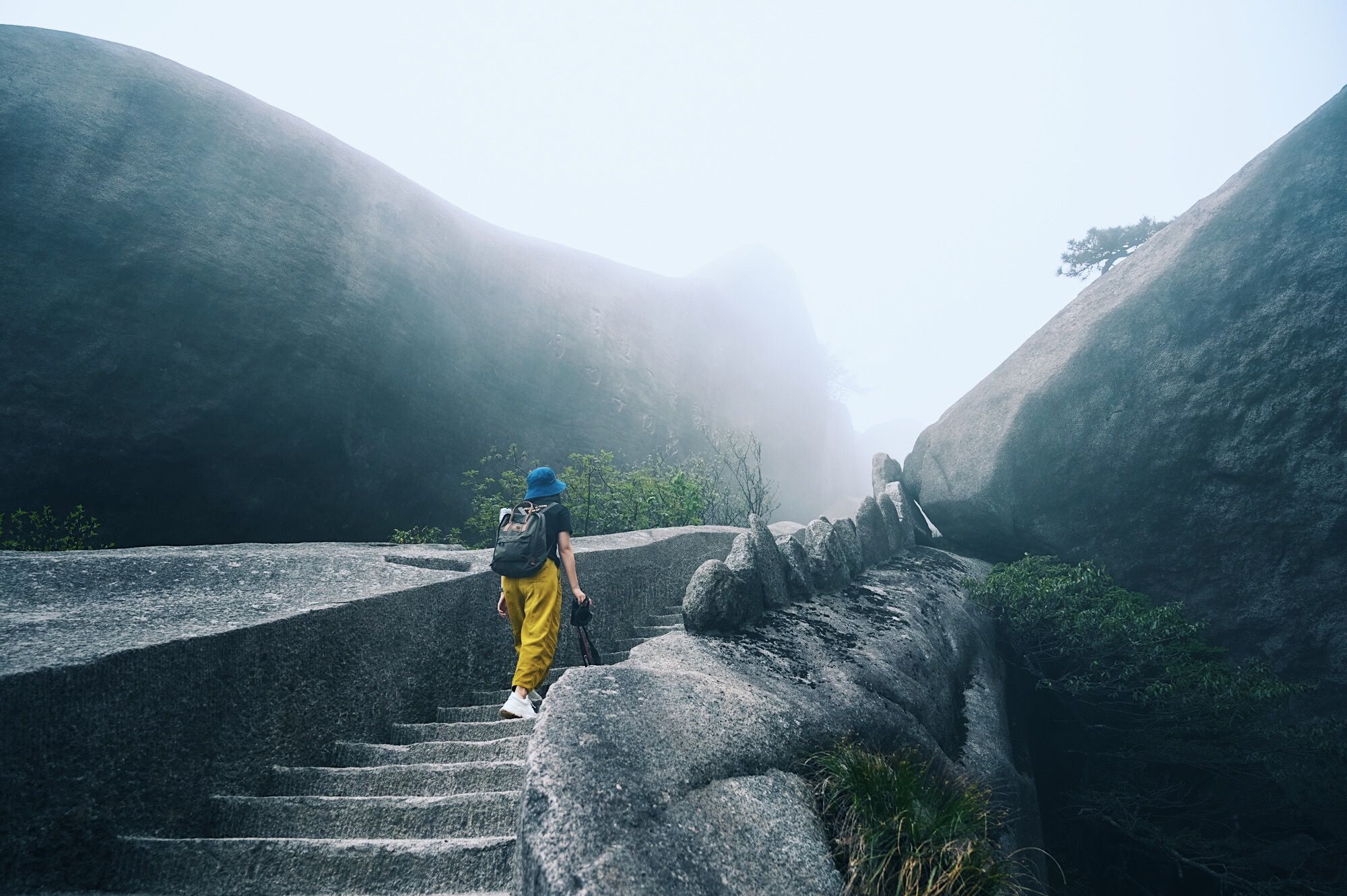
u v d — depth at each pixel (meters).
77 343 9.55
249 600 4.35
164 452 10.04
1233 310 10.75
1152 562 11.01
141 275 10.36
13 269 9.34
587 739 2.74
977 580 10.48
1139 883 10.00
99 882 2.68
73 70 11.02
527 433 16.91
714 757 3.11
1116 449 11.26
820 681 4.90
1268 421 10.35
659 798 2.60
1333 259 10.16
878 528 10.20
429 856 2.74
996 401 12.43
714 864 2.48
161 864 2.74
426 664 4.80
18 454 8.83
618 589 7.26
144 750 2.89
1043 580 9.33
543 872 2.11
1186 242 11.50
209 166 11.82
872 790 3.35
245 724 3.39
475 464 15.29
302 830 3.10
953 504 12.23
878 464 14.20
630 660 4.26
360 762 3.86
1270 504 10.31
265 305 11.67
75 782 2.62
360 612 4.21
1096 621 8.74
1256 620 10.31
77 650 2.81
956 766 5.64
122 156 10.84
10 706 2.43
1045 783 10.29
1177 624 8.46
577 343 19.53
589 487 10.26
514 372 17.23
